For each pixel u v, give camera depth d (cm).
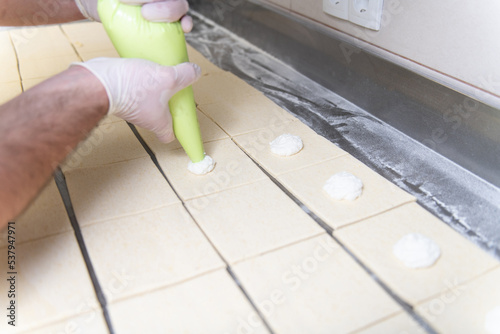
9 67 178
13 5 118
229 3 204
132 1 86
